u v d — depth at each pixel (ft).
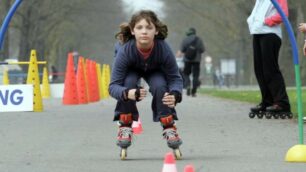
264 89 74.64
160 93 44.73
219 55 463.42
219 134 60.39
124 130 44.96
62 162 44.24
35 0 302.86
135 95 43.52
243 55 370.73
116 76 44.78
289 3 205.36
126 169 41.06
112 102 123.95
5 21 50.39
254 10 73.51
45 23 324.19
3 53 303.48
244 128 65.16
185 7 382.63
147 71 45.39
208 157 46.09
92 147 52.13
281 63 275.39
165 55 44.37
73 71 114.83
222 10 354.33
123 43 44.91
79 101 117.29
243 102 117.19
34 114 87.56
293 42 46.42
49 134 61.98
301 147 43.91
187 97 146.72
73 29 395.34
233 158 45.47
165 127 45.16
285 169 40.65
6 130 66.08
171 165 33.27
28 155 47.83
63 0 321.32
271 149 49.90
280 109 73.97
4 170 41.16
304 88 219.61
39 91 94.07
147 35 43.29
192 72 152.66
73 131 64.54
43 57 336.29
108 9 396.78
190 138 57.67
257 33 72.59
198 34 436.35
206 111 91.56
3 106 59.88
